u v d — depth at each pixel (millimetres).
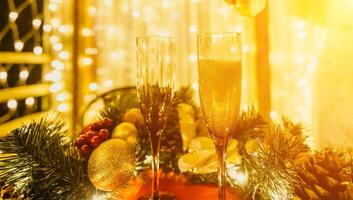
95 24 1698
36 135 512
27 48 1459
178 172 628
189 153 568
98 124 570
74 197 483
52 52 1612
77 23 1654
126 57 1710
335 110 734
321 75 769
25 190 484
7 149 495
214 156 558
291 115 1454
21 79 1420
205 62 427
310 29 1381
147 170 614
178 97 690
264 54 1501
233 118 431
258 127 602
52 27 1603
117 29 1704
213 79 423
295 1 728
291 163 446
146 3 1691
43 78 1578
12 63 1361
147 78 503
